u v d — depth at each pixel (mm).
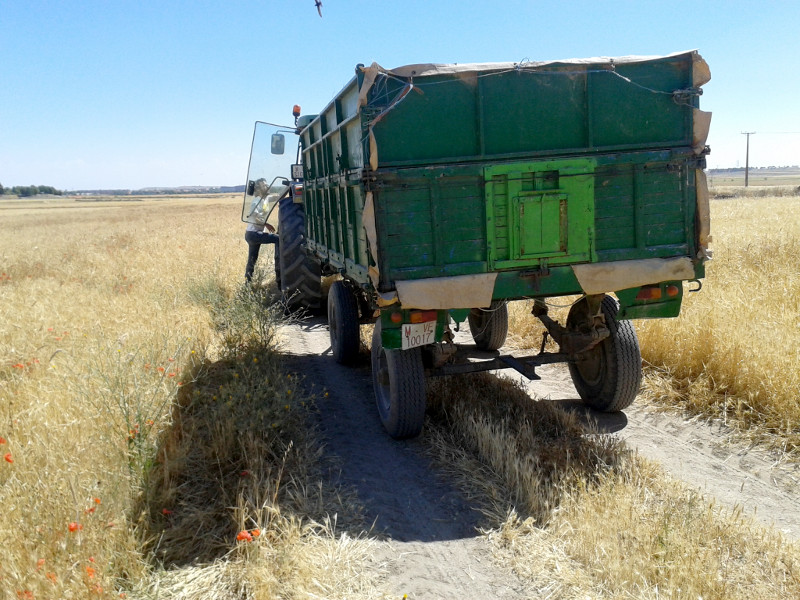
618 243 4770
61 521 3412
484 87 4586
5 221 50906
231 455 4648
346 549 3699
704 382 5750
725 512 3881
